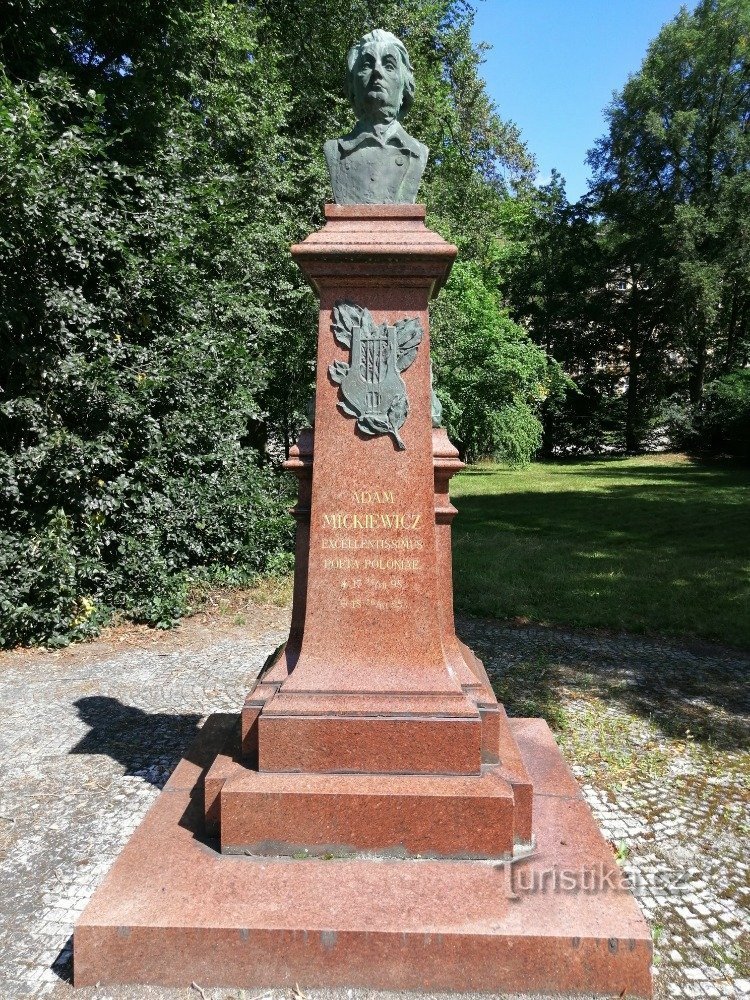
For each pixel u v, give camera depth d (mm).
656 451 33312
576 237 33938
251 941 2381
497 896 2541
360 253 2938
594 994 2367
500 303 33938
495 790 2758
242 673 5859
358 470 3055
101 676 5828
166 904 2490
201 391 8195
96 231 6762
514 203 27281
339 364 3066
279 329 9492
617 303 33281
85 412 7074
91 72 8727
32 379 6773
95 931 2402
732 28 28281
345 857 2734
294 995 2350
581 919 2434
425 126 13445
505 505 17078
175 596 7520
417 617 3039
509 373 21609
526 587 8672
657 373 32844
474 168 17641
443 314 14656
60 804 3730
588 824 3037
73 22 8148
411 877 2635
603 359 35062
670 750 4387
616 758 4254
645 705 5133
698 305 28000
